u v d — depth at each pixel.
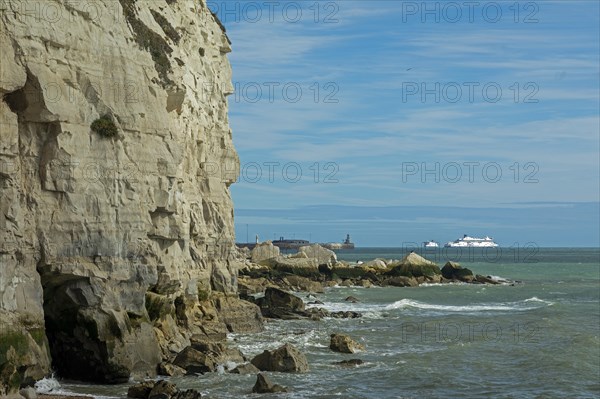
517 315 87.88
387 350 60.00
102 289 43.44
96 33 45.19
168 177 49.75
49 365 40.97
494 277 155.12
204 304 61.75
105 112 44.91
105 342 43.03
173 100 53.97
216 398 42.34
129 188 45.91
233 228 69.50
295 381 47.50
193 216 60.62
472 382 49.44
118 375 43.44
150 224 47.84
